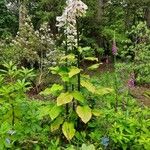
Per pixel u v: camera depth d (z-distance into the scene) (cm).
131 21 1908
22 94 586
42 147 533
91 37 1797
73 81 551
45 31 1363
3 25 1822
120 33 1820
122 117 553
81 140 540
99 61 1719
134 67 1090
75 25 586
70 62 583
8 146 498
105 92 568
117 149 530
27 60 1329
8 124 530
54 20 1709
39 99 991
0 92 582
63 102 527
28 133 542
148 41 1152
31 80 1153
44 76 1230
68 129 534
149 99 1004
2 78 607
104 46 1802
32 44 1303
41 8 1798
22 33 1334
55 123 550
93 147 466
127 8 1894
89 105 589
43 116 594
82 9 567
